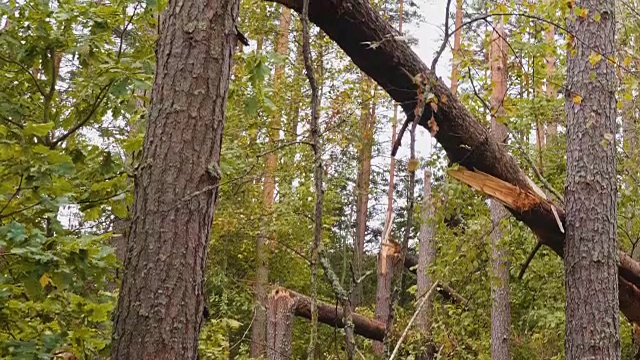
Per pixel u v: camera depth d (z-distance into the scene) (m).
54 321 3.05
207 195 2.58
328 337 11.91
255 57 3.42
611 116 5.04
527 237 7.47
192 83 2.60
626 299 5.71
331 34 4.04
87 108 3.85
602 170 4.93
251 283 10.41
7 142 2.81
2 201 3.00
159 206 2.48
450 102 4.41
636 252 7.14
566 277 4.91
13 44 3.55
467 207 6.38
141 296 2.42
